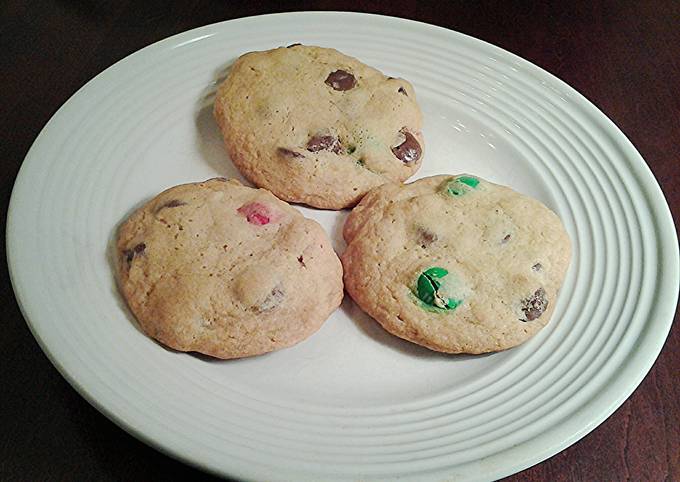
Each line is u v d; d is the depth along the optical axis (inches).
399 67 9.6
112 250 7.4
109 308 6.9
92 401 6.1
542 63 10.7
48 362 7.1
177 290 6.8
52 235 7.3
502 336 7.0
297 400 6.6
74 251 7.3
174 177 8.4
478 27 11.1
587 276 7.7
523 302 7.2
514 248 7.5
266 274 6.9
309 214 8.2
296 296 7.0
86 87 8.7
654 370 7.5
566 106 9.3
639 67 10.7
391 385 6.9
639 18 11.5
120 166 8.2
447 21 11.2
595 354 7.0
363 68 9.0
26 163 7.8
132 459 6.5
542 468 6.6
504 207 7.8
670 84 10.5
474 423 6.4
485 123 9.2
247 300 6.8
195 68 9.2
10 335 7.2
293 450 6.1
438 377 7.0
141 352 6.6
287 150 8.1
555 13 11.5
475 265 7.3
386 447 6.2
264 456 5.9
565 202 8.5
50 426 6.6
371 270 7.4
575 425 6.3
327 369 7.0
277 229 7.4
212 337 6.7
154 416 6.1
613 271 7.7
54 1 10.8
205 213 7.4
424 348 7.2
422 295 7.1
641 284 7.5
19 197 7.5
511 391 6.7
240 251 7.1
